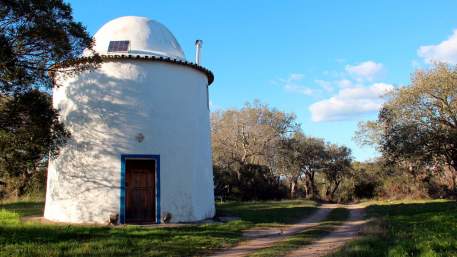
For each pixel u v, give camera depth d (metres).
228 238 12.17
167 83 15.69
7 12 10.68
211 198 17.45
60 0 11.60
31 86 11.88
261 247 11.06
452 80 27.66
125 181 14.74
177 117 15.71
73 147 15.01
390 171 43.62
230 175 42.19
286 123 49.69
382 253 8.88
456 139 27.42
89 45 12.59
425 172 34.41
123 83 15.12
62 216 14.83
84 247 10.09
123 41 16.08
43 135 12.21
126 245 10.60
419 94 28.66
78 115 15.13
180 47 17.98
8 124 11.78
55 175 15.41
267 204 27.75
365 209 25.92
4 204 23.36
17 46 11.23
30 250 9.57
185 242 11.30
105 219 14.34
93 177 14.67
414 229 12.70
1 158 12.52
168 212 14.88
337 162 56.62
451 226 13.30
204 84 17.64
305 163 54.72
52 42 11.50
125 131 14.91
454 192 36.16
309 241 11.93
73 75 14.88
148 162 15.52
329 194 59.81
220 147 44.88
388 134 30.36
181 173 15.45
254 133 46.44
